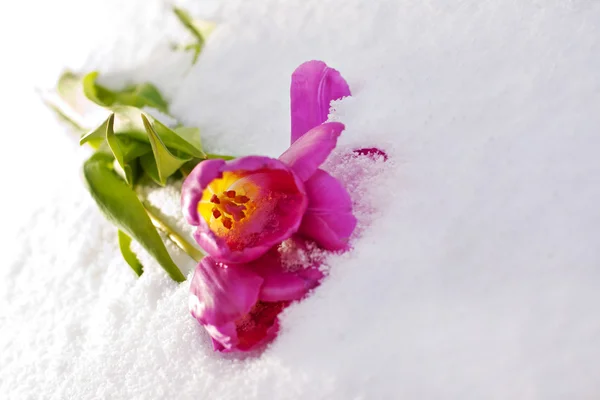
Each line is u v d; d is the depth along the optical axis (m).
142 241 0.74
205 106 0.83
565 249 0.64
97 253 0.80
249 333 0.67
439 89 0.73
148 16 0.91
